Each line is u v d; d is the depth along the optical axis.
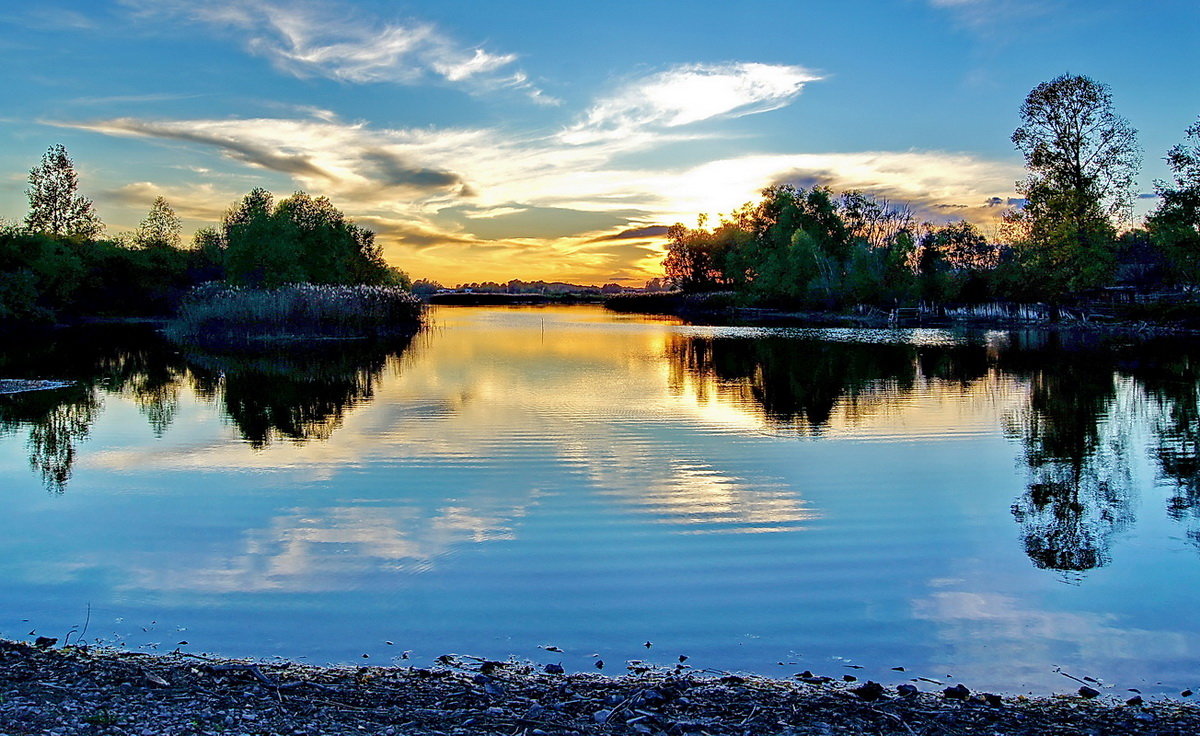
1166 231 44.56
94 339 40.97
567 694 5.11
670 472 11.68
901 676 5.50
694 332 46.97
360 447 13.48
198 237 94.50
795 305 80.75
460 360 29.14
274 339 40.28
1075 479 11.33
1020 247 58.50
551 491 10.59
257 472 11.70
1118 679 5.46
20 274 50.62
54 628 6.24
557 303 120.06
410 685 5.20
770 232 88.12
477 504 9.98
